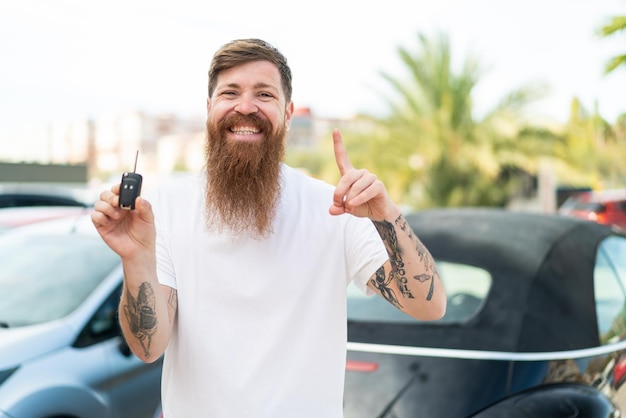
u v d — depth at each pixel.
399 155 19.34
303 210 1.67
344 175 1.52
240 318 1.58
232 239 1.60
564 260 2.96
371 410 2.42
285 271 1.59
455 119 19.20
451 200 19.27
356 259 1.66
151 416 3.28
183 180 1.75
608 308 2.98
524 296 2.74
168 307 1.59
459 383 2.44
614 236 3.47
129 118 68.44
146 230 1.48
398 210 1.58
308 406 1.57
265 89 1.67
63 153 63.19
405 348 2.64
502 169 19.91
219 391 1.55
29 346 2.89
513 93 19.33
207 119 1.74
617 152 20.88
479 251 3.01
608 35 13.23
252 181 1.61
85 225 4.15
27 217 6.60
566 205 14.88
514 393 2.40
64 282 3.38
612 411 2.46
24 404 2.68
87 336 3.09
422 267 1.60
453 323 2.72
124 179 1.45
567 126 19.89
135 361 3.21
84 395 2.92
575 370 2.56
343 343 1.65
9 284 3.41
